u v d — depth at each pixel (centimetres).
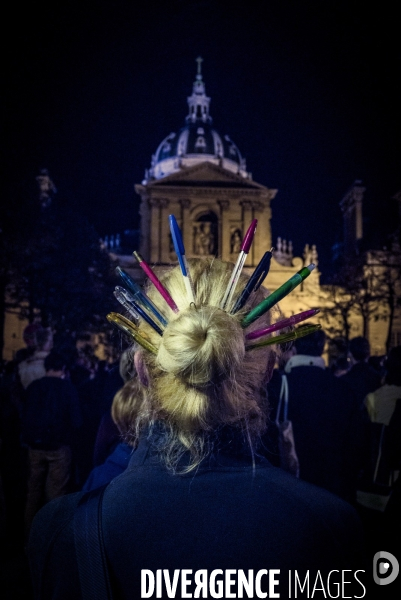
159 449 147
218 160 8094
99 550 133
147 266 152
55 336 3394
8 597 580
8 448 939
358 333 5372
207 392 141
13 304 3575
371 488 537
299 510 137
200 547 133
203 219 6188
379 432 548
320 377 561
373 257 4544
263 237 6006
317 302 5312
